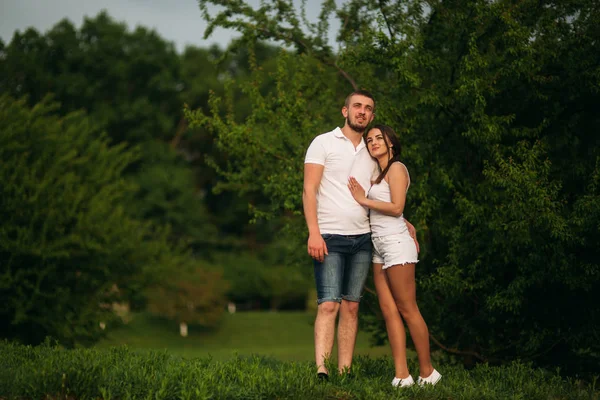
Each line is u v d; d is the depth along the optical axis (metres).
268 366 5.79
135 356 5.88
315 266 5.20
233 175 10.74
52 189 18.06
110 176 21.58
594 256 7.17
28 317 17.17
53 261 17.83
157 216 42.56
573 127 8.23
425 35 8.65
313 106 10.42
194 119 10.12
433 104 8.01
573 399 5.20
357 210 5.14
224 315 44.66
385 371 5.75
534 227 6.91
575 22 7.96
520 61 7.52
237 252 50.62
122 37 43.69
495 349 8.45
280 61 10.27
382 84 9.56
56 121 20.59
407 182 5.20
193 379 4.77
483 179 8.56
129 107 42.44
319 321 5.14
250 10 10.32
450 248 7.82
